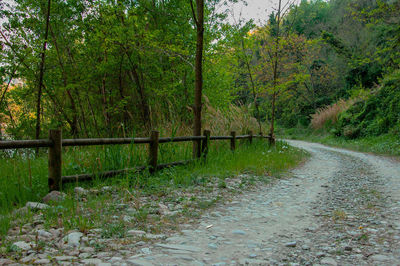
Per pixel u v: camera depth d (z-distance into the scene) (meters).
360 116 20.08
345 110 22.69
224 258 2.49
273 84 15.19
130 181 5.13
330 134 24.03
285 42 14.80
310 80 34.69
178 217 3.66
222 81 14.52
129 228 3.13
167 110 11.13
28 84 11.14
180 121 10.41
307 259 2.49
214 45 12.57
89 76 11.20
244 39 13.43
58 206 3.50
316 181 6.68
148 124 11.05
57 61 11.45
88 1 11.02
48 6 9.79
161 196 4.61
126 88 12.77
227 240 2.95
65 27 11.42
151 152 5.90
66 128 12.85
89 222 3.15
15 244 2.47
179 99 12.29
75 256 2.37
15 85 11.46
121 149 5.60
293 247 2.78
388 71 19.34
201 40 7.81
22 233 2.81
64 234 2.82
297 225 3.51
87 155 5.64
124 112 12.45
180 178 5.67
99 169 5.14
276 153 10.91
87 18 11.33
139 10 11.54
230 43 12.93
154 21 12.59
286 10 14.78
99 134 12.34
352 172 8.12
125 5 11.51
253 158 8.62
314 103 33.84
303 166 9.37
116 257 2.38
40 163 5.65
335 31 32.38
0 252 2.36
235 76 15.60
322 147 18.78
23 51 9.70
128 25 11.00
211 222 3.55
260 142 12.47
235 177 6.52
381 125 17.41
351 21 29.25
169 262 2.35
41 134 12.09
